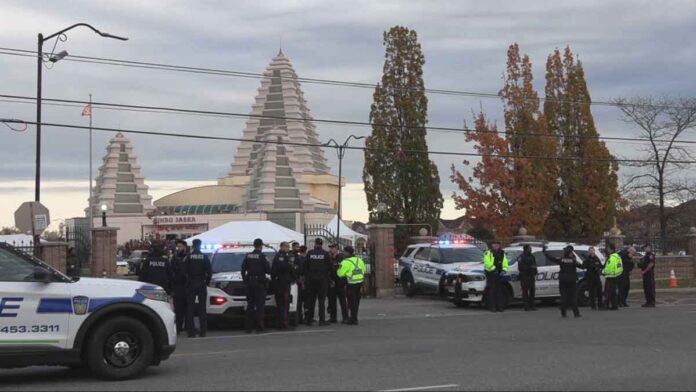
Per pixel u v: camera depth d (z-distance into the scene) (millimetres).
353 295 18547
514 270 23250
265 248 19359
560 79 43531
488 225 41844
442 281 25328
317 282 18203
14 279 9594
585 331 15773
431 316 20891
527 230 39656
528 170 39500
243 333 16625
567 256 19781
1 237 35406
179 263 16891
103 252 26922
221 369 10766
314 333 16375
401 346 13422
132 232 102000
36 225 21516
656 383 9273
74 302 9773
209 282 16266
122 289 10117
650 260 23844
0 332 9375
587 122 42688
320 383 9375
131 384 9594
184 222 98062
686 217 52312
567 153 42844
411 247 29234
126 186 106625
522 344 13531
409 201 42906
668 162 45031
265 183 103688
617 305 22578
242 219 98125
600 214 41844
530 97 41125
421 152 40625
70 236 33594
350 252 18766
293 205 104125
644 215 52656
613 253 22375
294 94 123062
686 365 10773
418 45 43125
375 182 43094
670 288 31844
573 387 8992
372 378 9734
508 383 9266
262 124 123312
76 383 9773
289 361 11516
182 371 10633
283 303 17250
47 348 9578
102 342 9867
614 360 11312
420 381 9469
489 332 15867
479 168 40250
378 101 43031
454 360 11430
